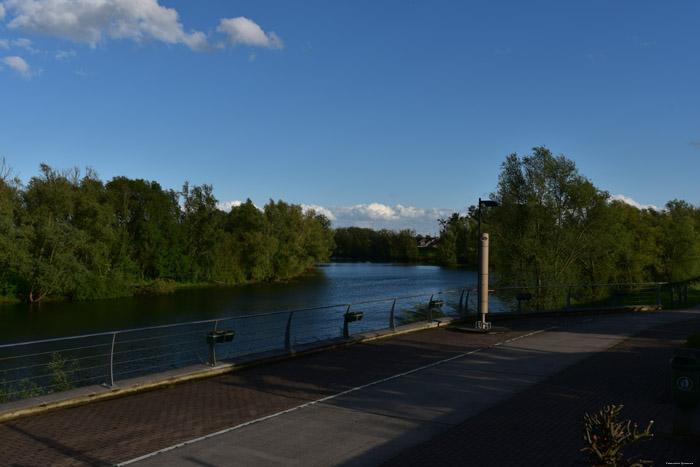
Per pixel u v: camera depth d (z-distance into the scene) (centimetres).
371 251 17925
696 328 1705
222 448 668
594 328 1764
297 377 1091
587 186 3766
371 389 977
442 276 8762
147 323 3734
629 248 4444
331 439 698
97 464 615
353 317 1527
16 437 718
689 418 664
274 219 8538
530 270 3669
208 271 7306
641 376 1038
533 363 1196
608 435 455
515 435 703
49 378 1978
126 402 904
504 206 3891
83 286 5209
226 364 1134
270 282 7725
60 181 5359
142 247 6881
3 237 4762
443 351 1371
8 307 4647
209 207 7719
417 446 666
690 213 6981
